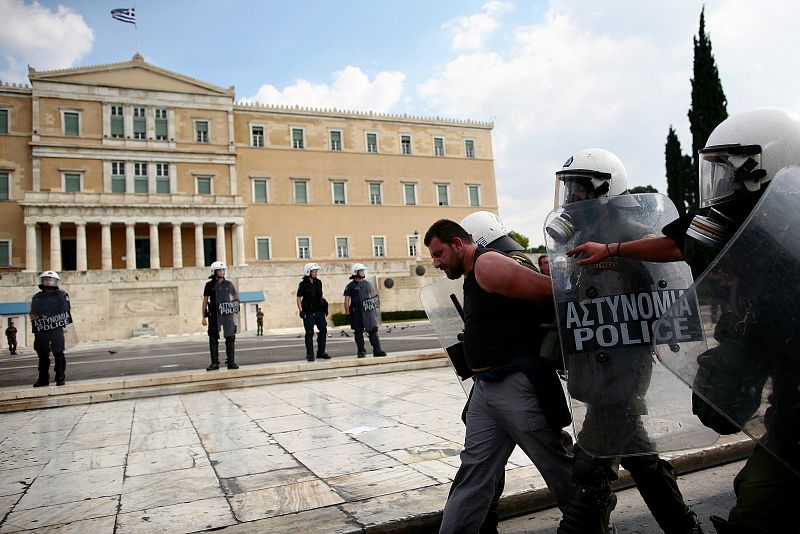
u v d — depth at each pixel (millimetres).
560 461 2494
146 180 46156
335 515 3232
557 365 2506
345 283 40781
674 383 2373
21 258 42094
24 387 9430
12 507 3623
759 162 1903
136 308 35031
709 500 3631
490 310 2596
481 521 2572
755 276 1775
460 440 4938
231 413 7000
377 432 5406
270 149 50375
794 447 1708
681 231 2127
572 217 2428
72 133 44469
